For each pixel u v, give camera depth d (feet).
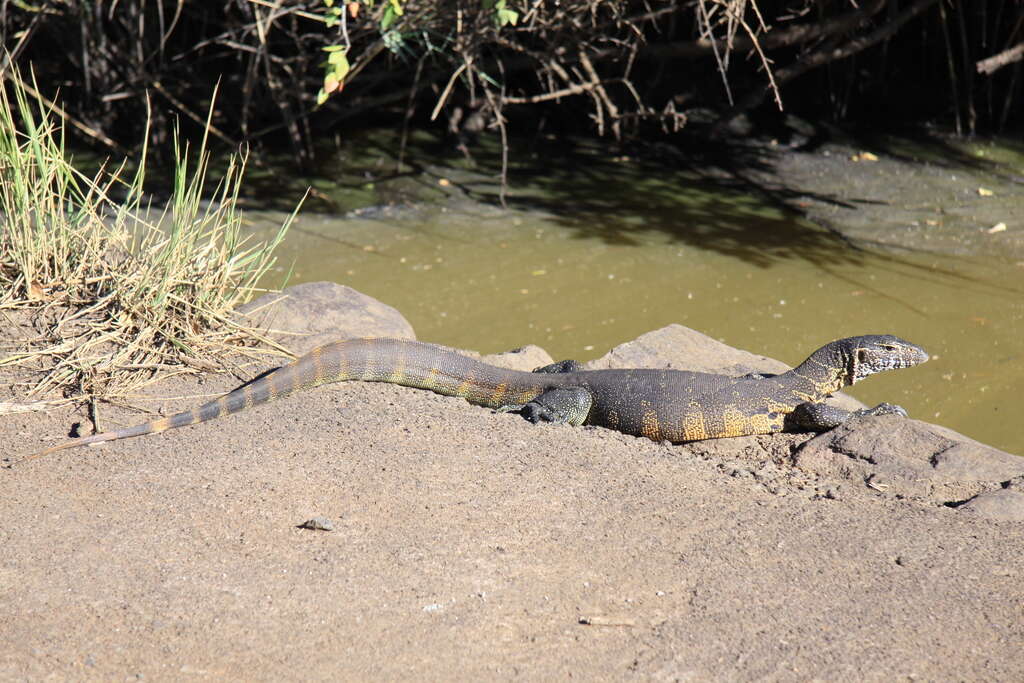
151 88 71.41
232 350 31.63
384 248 57.52
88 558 20.01
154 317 30.66
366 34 60.95
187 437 25.86
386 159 74.43
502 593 19.80
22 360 28.96
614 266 55.06
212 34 80.48
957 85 83.15
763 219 63.10
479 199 66.54
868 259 55.98
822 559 21.56
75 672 16.85
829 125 80.74
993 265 54.75
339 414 27.96
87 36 70.95
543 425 28.78
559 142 79.41
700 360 35.99
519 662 17.80
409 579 19.99
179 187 33.60
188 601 18.84
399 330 35.42
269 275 52.90
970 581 20.88
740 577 20.74
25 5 66.59
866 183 69.62
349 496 23.07
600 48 75.66
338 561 20.43
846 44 72.64
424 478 24.21
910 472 26.22
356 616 18.76
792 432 31.01
